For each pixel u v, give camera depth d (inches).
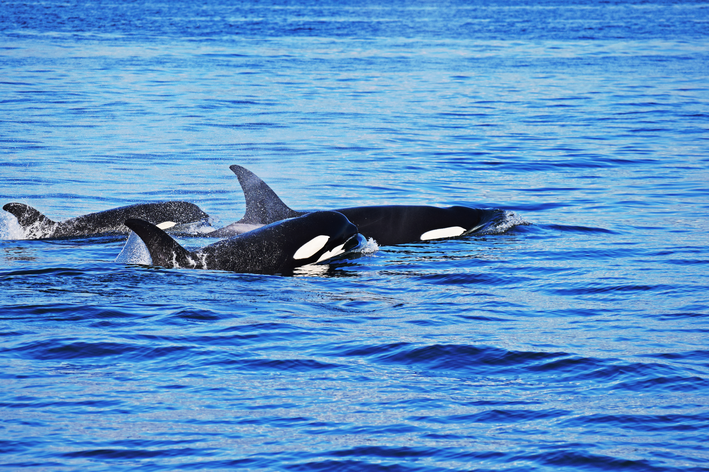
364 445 695.7
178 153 2455.7
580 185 2070.6
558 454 677.3
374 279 1268.5
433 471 656.4
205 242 1535.4
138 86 4072.3
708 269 1306.6
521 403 781.3
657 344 941.8
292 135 2795.3
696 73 4953.3
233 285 1214.9
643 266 1333.7
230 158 2389.3
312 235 1354.6
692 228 1615.4
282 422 739.4
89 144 2561.5
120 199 1891.0
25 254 1397.6
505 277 1275.8
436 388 819.4
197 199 1915.6
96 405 770.2
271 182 2063.2
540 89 4192.9
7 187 1978.3
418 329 1006.4
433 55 5895.7
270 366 877.2
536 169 2273.6
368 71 4894.2
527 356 904.3
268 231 1343.5
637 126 3034.0
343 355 912.3
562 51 6279.5
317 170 2224.4
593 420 740.7
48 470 650.8
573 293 1178.6
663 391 803.4
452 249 1475.1
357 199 1884.8
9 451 677.9
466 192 1983.3
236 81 4333.2
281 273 1299.2
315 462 668.7
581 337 972.6
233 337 971.3
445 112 3390.7
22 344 934.4
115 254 1402.6
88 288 1178.6
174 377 843.4
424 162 2356.1
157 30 7746.1
